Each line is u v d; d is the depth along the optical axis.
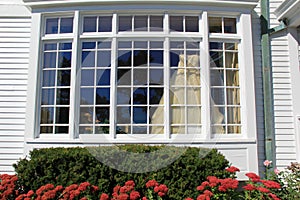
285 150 5.01
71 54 4.91
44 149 4.43
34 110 4.75
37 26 4.93
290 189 4.05
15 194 3.91
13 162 4.97
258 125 5.09
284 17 5.12
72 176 4.09
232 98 4.92
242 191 4.61
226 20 5.05
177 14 4.95
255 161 4.70
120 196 3.67
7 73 5.21
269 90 5.09
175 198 4.06
